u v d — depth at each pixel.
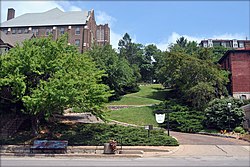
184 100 38.25
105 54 47.53
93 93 20.11
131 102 44.09
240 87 41.25
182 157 16.22
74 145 20.33
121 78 46.56
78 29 69.38
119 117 33.19
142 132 22.11
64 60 21.36
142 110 36.09
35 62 20.44
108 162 14.48
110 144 18.23
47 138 21.22
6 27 71.25
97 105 20.53
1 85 19.81
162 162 14.20
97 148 19.14
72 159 16.19
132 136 21.12
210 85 34.94
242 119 28.59
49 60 21.28
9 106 23.41
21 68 20.27
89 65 23.16
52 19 72.38
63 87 18.75
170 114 32.09
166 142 20.28
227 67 44.84
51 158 16.83
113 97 46.44
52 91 18.08
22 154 18.23
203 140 23.12
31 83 21.06
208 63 38.12
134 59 83.44
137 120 32.31
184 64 37.78
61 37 23.59
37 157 17.41
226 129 28.25
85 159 16.12
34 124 22.11
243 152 17.73
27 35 45.25
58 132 22.34
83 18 71.88
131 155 16.95
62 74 20.08
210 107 30.16
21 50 20.89
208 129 29.55
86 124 24.81
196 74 37.06
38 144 19.05
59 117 28.44
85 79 20.14
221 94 36.66
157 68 74.00
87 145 20.31
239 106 30.17
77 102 19.75
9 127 23.09
